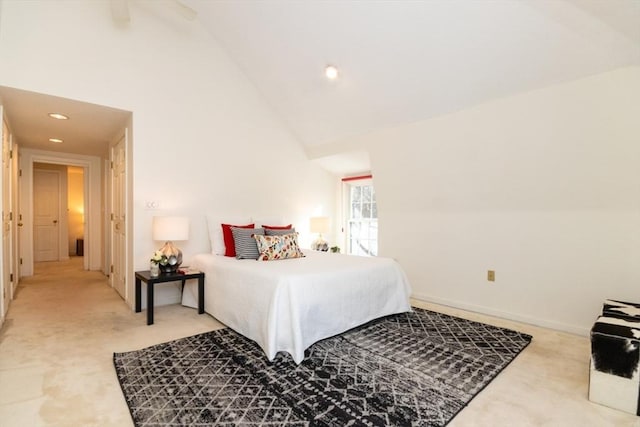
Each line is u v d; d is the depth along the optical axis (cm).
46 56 267
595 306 261
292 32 308
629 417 158
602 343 168
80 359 212
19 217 435
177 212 348
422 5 230
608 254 254
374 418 154
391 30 258
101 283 444
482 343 247
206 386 180
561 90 239
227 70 386
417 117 327
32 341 241
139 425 146
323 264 285
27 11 260
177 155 347
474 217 333
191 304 336
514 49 231
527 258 297
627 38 196
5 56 250
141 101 321
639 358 158
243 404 163
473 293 334
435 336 261
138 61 318
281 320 221
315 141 447
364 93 330
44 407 160
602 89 224
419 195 369
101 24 296
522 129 269
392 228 404
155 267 300
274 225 408
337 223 517
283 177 445
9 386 178
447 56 257
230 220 376
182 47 349
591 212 262
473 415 158
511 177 293
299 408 160
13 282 371
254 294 244
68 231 713
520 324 294
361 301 273
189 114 355
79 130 376
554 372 202
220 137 381
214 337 253
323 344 242
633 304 228
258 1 296
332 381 187
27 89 258
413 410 161
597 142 239
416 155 349
